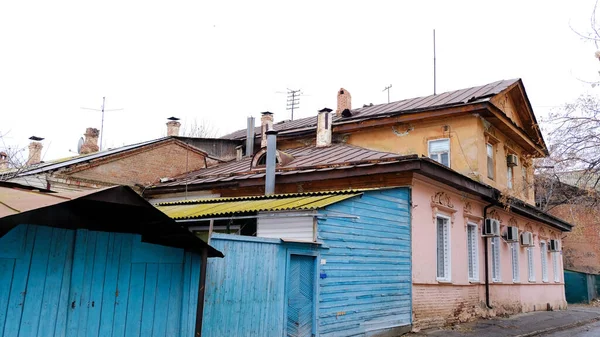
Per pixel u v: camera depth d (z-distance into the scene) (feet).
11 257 16.26
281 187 47.75
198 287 22.58
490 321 49.08
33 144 72.38
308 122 72.69
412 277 39.24
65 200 15.60
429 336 37.19
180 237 20.33
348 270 32.32
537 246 73.56
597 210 37.06
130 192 16.65
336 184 44.42
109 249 19.20
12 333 16.11
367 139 61.31
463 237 49.49
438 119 56.59
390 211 37.70
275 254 27.22
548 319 57.16
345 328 31.37
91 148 71.15
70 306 17.75
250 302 25.38
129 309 19.74
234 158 72.23
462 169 53.93
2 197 16.62
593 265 103.09
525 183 53.06
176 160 62.75
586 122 31.86
